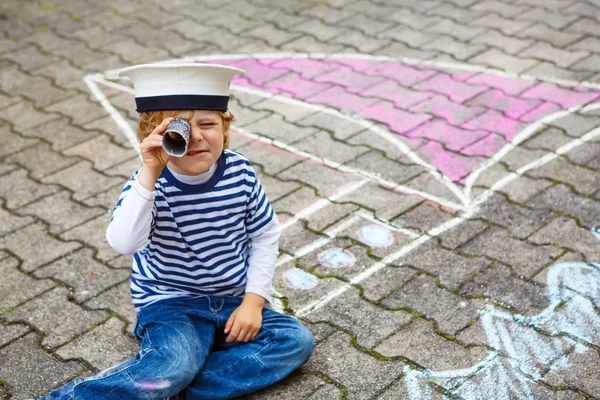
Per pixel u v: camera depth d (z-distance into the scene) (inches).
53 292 138.8
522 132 178.1
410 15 244.5
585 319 122.5
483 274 134.5
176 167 104.3
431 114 189.2
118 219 100.1
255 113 197.5
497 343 118.6
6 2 282.7
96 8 272.2
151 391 101.0
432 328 122.7
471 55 215.8
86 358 122.3
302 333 111.7
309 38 235.8
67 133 196.2
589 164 164.1
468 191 159.2
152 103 101.0
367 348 119.4
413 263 138.8
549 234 143.7
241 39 239.3
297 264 141.1
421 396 109.3
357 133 184.2
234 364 108.7
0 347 126.0
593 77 198.8
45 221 161.0
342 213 155.5
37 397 114.7
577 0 242.7
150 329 107.6
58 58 237.6
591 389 108.7
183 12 263.0
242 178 108.8
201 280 110.5
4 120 204.5
